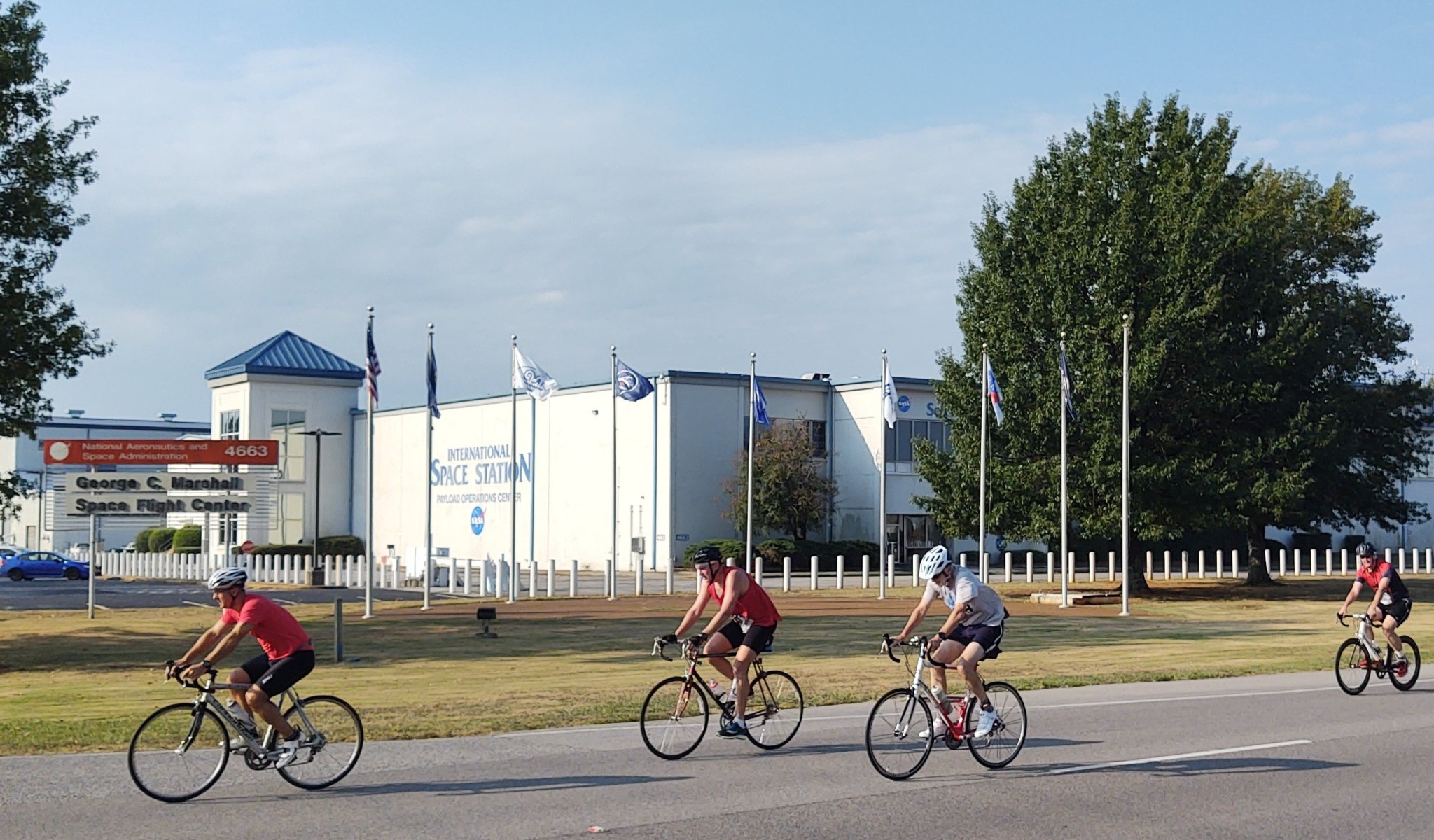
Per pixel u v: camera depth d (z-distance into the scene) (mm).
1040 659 23406
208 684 10484
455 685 19594
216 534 68938
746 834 9008
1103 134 45438
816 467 63625
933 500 47125
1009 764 11695
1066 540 40750
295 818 9547
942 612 37438
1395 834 9164
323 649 26766
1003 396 44625
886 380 44312
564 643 28047
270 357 73312
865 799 10266
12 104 25906
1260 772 11453
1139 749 12648
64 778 11078
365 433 74938
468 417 70688
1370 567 17875
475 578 53281
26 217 25422
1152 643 27250
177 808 9906
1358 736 13594
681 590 47969
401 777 11211
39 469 90438
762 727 12594
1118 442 42281
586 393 64000
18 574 61812
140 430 98312
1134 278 43625
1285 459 45406
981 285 46312
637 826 9266
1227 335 44688
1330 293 53156
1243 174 50219
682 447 60906
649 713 12094
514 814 9672
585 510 63906
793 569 59375
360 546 72062
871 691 17562
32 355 25922
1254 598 44844
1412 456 56344
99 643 28844
